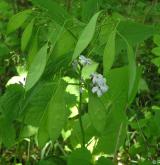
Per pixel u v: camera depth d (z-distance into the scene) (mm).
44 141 442
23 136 479
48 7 420
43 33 478
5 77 712
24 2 1021
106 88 395
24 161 645
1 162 640
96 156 494
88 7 441
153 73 831
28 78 352
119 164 653
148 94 780
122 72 412
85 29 332
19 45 711
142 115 719
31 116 430
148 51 836
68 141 647
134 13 885
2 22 754
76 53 326
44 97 418
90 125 454
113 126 445
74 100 447
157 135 575
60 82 390
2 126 454
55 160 460
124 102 427
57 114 385
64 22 404
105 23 412
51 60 408
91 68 400
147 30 414
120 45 418
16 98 413
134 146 616
